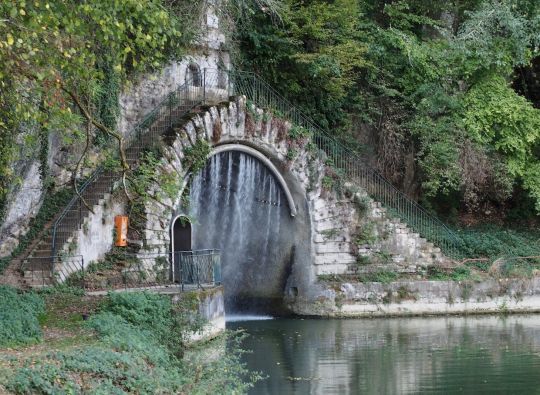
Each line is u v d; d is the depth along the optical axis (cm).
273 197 3344
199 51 3334
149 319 2153
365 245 3359
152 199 2745
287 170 3297
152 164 2764
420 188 3953
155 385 1627
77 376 1523
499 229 4044
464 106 3791
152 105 3166
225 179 3170
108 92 2886
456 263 3466
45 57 1773
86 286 2548
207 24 3291
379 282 3309
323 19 3600
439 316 3328
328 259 3334
